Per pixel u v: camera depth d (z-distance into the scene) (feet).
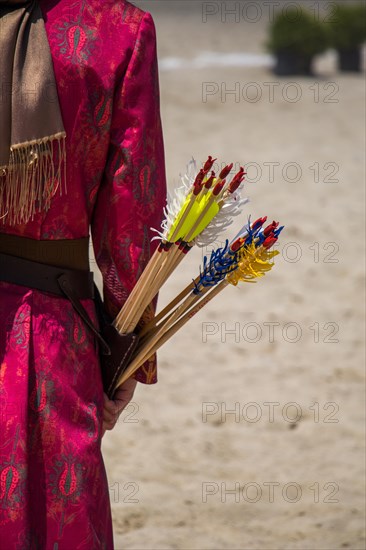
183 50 168.25
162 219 15.29
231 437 33.50
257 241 14.80
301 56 141.49
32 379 14.40
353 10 150.71
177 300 15.74
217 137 94.89
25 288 14.73
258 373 39.60
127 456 31.53
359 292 50.67
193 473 30.63
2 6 14.42
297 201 70.33
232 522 27.35
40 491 14.33
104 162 14.94
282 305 48.52
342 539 26.22
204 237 14.84
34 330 14.52
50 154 14.26
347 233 62.28
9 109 13.96
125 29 14.85
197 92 121.60
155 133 15.11
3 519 14.14
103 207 15.15
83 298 15.15
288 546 25.82
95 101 14.56
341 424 34.65
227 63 153.17
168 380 38.50
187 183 14.94
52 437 14.38
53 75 14.21
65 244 14.94
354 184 76.74
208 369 39.88
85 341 15.01
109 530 15.19
